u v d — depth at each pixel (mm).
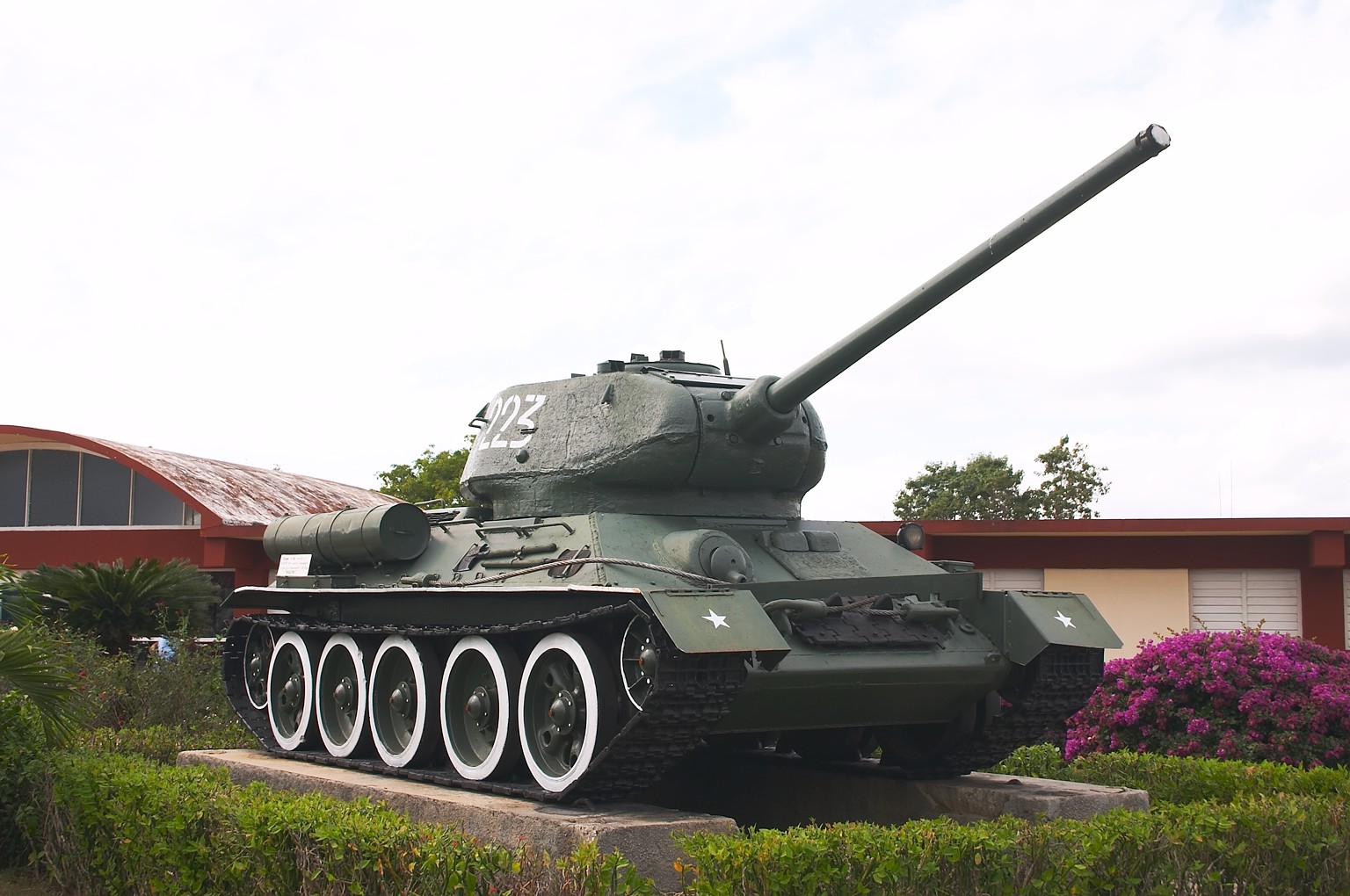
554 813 9969
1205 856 9203
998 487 47188
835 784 13289
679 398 12570
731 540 11477
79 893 10477
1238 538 23578
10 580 14094
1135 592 24000
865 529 13602
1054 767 14133
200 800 9680
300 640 14617
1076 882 8586
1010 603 11758
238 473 34312
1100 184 9555
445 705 12062
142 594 23266
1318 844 9594
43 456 33625
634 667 10227
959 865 8422
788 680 10461
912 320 10953
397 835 8320
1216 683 14961
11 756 11812
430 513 15258
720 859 7918
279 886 8680
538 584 11344
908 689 11297
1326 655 15500
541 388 14055
